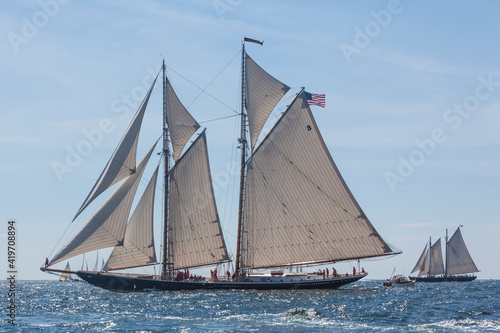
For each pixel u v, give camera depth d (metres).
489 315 56.22
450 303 69.38
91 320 53.97
